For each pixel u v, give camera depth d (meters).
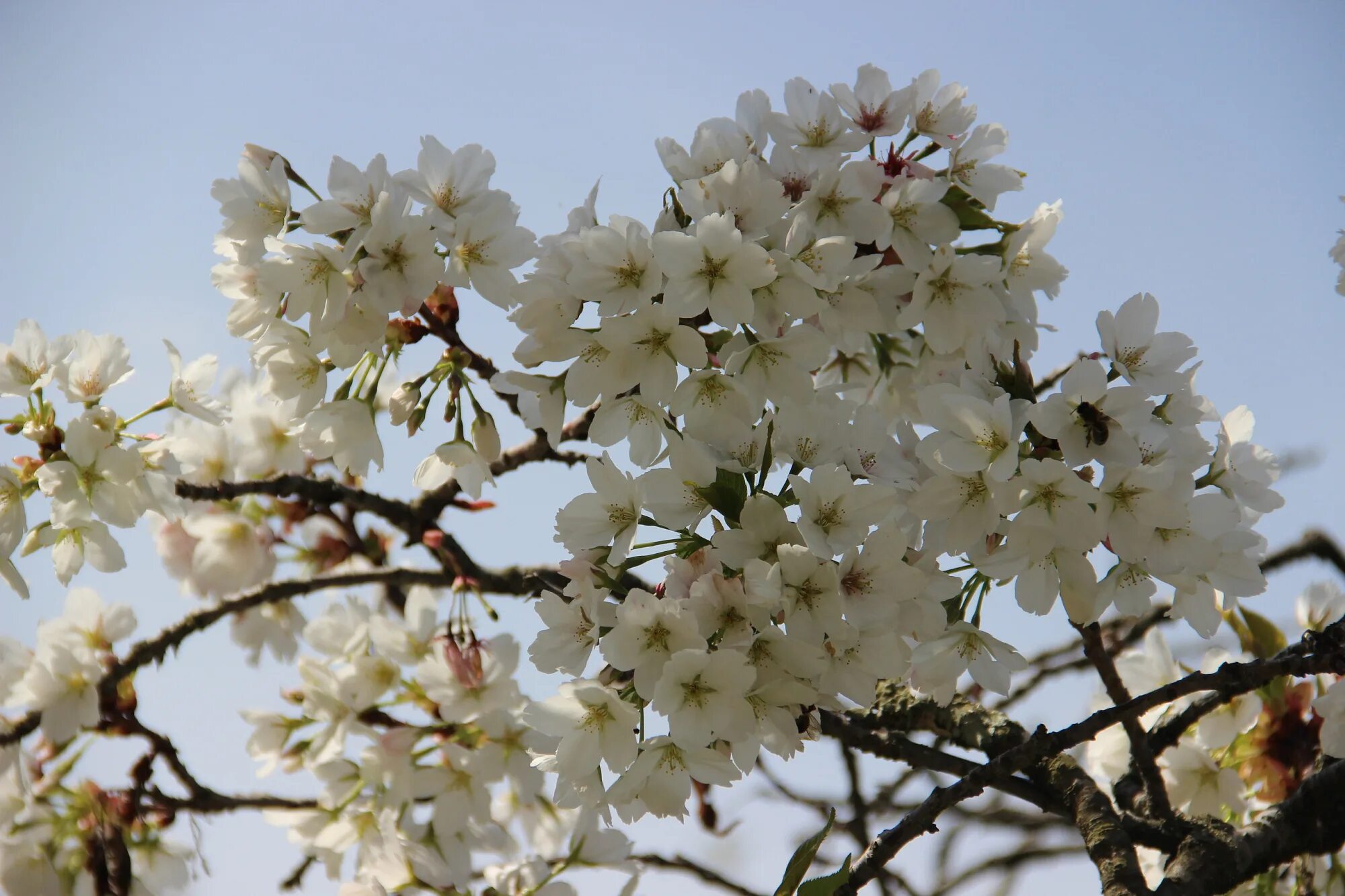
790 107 1.37
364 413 1.39
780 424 1.32
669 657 1.27
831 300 1.35
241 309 1.38
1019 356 1.36
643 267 1.31
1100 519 1.29
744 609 1.27
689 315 1.30
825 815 1.61
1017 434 1.30
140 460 1.43
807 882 1.25
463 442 1.40
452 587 1.51
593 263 1.31
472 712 1.48
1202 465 1.32
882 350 1.43
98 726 1.48
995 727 1.47
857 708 1.51
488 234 1.36
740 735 1.27
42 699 1.47
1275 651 1.45
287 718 1.50
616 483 1.31
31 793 1.46
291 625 1.63
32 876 1.46
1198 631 1.34
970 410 1.30
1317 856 1.41
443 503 1.55
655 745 1.28
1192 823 1.38
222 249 1.38
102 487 1.43
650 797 1.29
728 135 1.36
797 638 1.27
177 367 1.46
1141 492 1.30
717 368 1.33
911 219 1.36
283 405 1.42
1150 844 1.39
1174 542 1.31
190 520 1.62
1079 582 1.31
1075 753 1.59
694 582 1.28
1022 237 1.37
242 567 1.62
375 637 1.50
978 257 1.35
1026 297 1.38
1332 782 1.38
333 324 1.35
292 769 1.50
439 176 1.37
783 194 1.33
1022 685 1.61
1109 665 1.40
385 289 1.34
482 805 1.47
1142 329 1.35
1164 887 1.35
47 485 1.41
